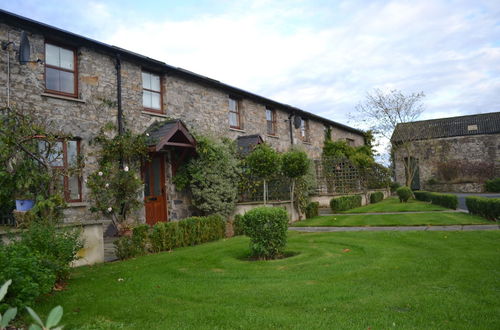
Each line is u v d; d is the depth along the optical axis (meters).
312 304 4.16
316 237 9.02
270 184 14.23
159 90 12.81
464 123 32.84
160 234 8.22
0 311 3.62
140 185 10.79
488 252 6.42
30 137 7.43
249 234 7.02
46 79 9.61
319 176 19.14
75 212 9.65
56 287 5.18
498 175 30.47
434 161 32.22
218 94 15.10
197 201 12.87
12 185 7.16
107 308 4.24
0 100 8.45
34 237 5.28
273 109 19.39
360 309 3.93
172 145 11.69
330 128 25.02
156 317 3.93
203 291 4.84
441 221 10.68
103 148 10.41
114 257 7.75
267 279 5.34
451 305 3.95
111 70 11.04
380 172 23.00
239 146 14.91
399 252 6.78
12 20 8.77
